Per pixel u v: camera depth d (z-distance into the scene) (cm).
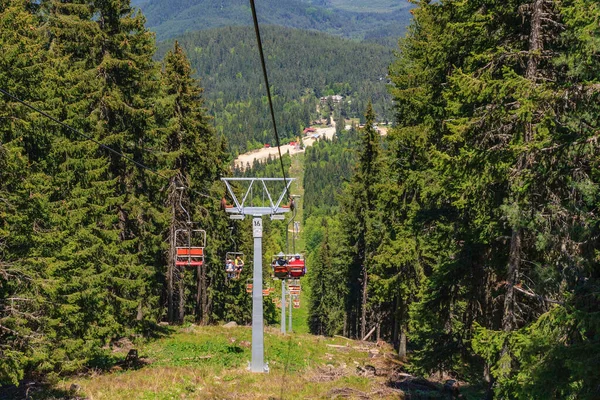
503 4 1171
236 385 1734
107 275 1870
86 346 1761
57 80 1709
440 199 1578
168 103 2452
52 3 2089
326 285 7012
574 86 905
